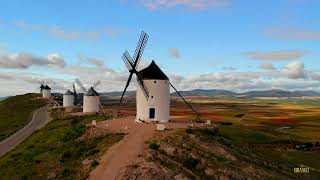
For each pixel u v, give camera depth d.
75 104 134.12
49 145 53.69
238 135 72.94
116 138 46.75
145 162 35.69
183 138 46.38
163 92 63.09
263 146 67.75
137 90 64.25
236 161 44.97
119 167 34.94
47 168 40.69
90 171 35.09
